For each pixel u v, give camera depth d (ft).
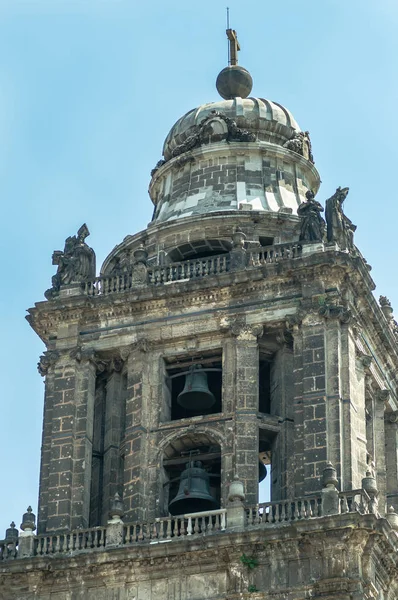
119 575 399.65
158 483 415.85
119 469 425.69
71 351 431.84
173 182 467.93
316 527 390.01
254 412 415.85
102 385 436.35
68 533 409.08
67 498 416.87
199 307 429.38
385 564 399.65
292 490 406.82
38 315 436.35
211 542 394.93
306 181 468.34
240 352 422.41
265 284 426.10
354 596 384.88
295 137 469.57
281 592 388.98
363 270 426.10
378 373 439.22
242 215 445.37
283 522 397.19
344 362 415.23
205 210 453.99
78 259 444.55
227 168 462.19
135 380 426.92
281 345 425.69
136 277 437.58
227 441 414.62
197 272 436.35
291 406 419.13
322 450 405.59
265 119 468.34
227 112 469.98
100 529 408.46
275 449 417.49
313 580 388.78
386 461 442.50
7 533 417.69
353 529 388.37
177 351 428.56
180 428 419.33
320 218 433.89
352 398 413.18
